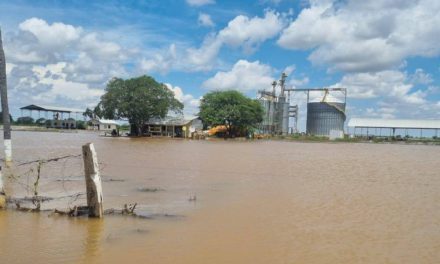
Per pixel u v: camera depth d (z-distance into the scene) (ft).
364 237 38.73
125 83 300.20
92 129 443.73
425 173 98.12
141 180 71.97
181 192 61.26
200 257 32.22
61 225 40.65
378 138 380.37
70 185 62.59
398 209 52.24
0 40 86.12
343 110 412.36
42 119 433.48
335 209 51.39
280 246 35.40
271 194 61.36
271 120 425.69
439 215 49.06
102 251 33.12
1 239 35.60
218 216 46.32
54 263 30.14
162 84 307.17
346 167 107.45
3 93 86.74
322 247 35.35
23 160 96.37
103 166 88.84
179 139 275.80
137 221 43.09
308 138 367.45
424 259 32.78
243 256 32.63
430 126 384.06
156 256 32.22
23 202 50.16
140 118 304.50
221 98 327.47
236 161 113.80
